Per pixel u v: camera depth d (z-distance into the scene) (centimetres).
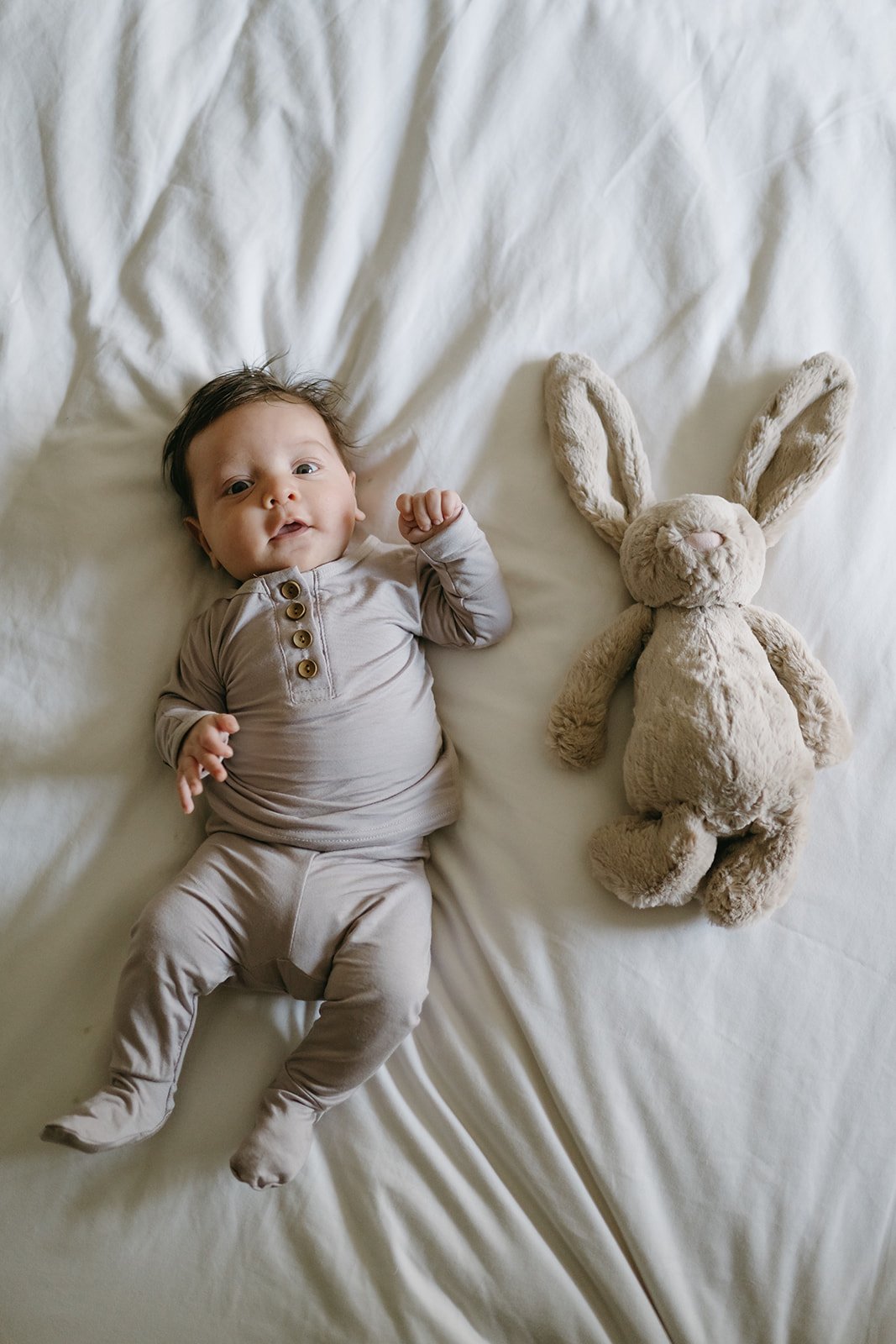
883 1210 96
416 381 117
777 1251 95
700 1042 99
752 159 120
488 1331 94
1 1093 101
